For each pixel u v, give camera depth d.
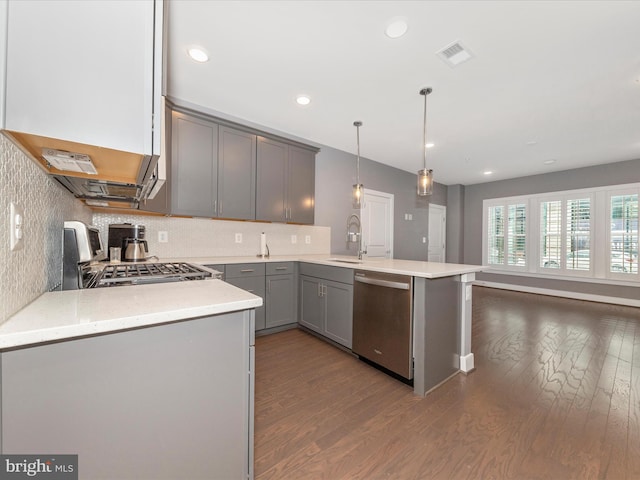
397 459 1.34
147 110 0.82
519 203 5.76
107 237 2.46
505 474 1.25
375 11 1.63
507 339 2.96
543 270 5.40
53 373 0.70
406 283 1.99
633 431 1.52
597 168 4.83
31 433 0.69
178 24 1.74
